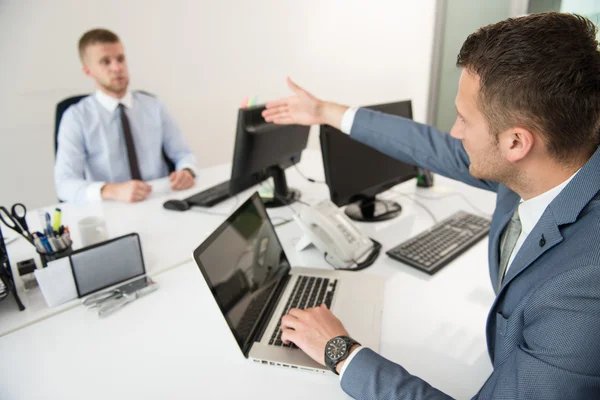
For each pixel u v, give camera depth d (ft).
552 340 1.74
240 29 10.12
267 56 10.81
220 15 9.69
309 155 7.79
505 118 2.00
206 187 6.10
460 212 4.86
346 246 3.84
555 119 1.88
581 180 1.98
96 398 2.45
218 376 2.59
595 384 1.66
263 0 10.21
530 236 2.15
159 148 7.36
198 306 3.32
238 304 2.83
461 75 2.23
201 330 3.03
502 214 2.96
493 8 10.45
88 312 3.27
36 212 5.23
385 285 3.51
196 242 4.37
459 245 4.09
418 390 2.18
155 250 4.20
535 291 1.88
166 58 9.24
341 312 3.09
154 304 3.35
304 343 2.61
